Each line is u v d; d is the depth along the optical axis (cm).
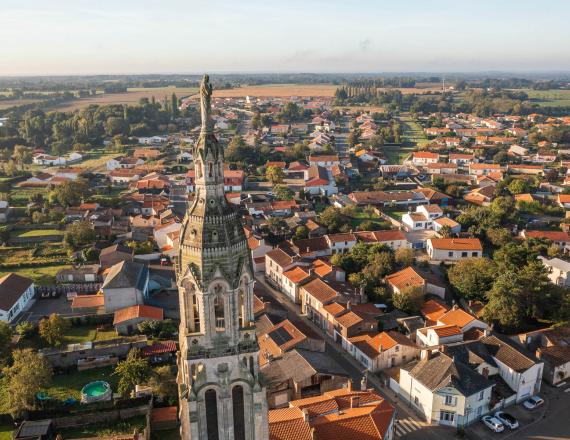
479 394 9988
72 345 12088
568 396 10988
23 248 18938
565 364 11444
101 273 16138
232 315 5147
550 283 14300
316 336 12150
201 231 4969
